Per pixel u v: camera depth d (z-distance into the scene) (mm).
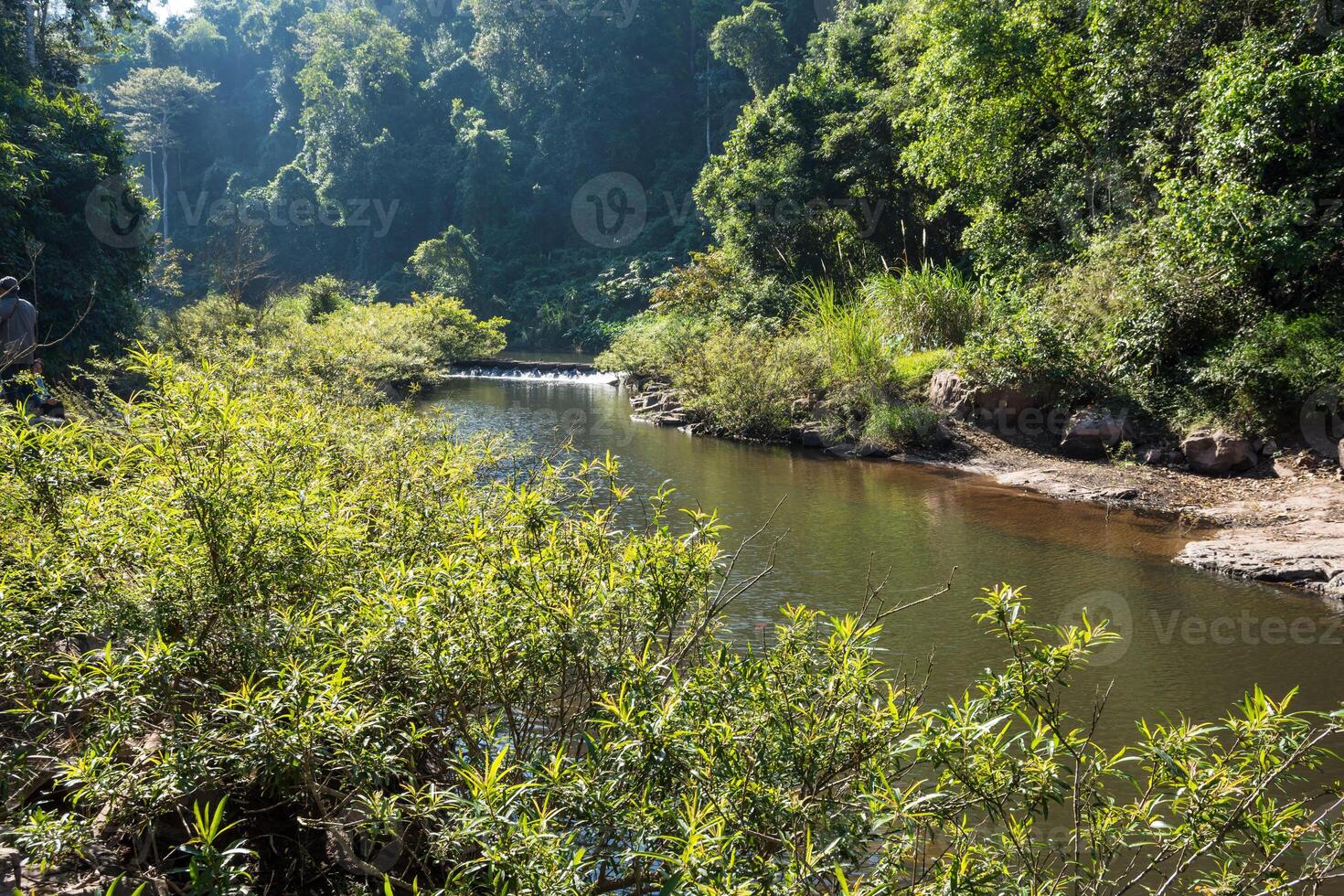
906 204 27578
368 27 85312
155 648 2328
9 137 16750
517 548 2932
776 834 2305
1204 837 2307
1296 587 7867
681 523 9523
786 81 54656
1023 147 19250
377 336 20031
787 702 2598
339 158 72625
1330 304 12469
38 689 2619
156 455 2783
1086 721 5227
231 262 42250
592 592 2715
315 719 2203
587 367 30047
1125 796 4191
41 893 2334
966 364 15789
